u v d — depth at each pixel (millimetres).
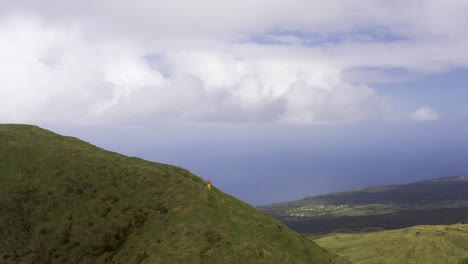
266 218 69062
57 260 57938
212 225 57531
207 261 50125
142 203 63375
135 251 52688
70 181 74250
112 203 65625
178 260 49688
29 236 64625
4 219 68250
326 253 68438
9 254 61625
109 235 58812
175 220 57781
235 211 64375
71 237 61312
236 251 52750
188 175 73750
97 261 54781
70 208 67812
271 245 59375
